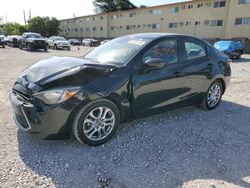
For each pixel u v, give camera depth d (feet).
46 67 10.91
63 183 8.27
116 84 10.59
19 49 79.36
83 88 9.79
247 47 95.61
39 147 10.45
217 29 111.24
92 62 11.46
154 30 140.67
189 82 13.89
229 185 8.40
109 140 11.18
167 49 12.89
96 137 10.69
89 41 137.39
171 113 15.10
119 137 11.53
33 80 10.15
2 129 12.03
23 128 10.23
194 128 12.94
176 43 13.44
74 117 9.92
